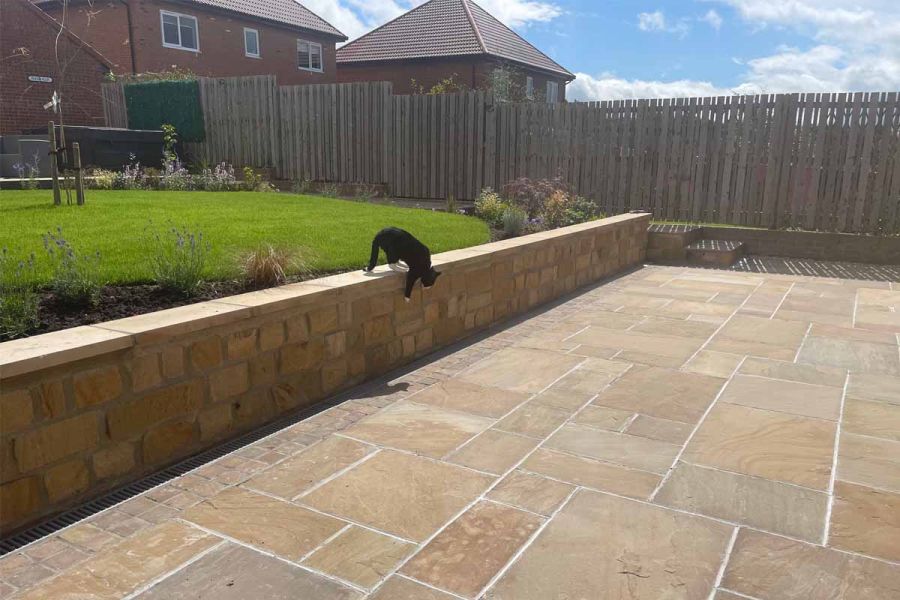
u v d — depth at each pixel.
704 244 10.07
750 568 2.32
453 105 13.23
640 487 2.93
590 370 4.65
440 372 4.68
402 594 2.18
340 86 14.29
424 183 13.84
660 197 11.47
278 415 3.87
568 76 29.52
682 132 11.08
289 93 14.87
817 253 9.78
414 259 4.60
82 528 2.65
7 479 2.62
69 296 3.88
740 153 10.66
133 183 11.62
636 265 9.49
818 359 4.91
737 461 3.21
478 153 13.13
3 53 15.36
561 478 3.01
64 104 16.67
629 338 5.51
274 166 15.40
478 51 23.75
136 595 2.16
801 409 3.90
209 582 2.23
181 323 3.20
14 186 10.28
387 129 13.98
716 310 6.55
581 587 2.21
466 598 2.16
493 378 4.49
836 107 9.84
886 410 3.89
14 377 2.59
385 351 4.66
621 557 2.39
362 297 4.36
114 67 18.66
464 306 5.50
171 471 3.22
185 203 8.65
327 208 8.90
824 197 10.16
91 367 2.86
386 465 3.14
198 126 16.00
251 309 3.56
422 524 2.61
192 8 20.83
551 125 12.29
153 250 5.13
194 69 21.16
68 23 19.88
